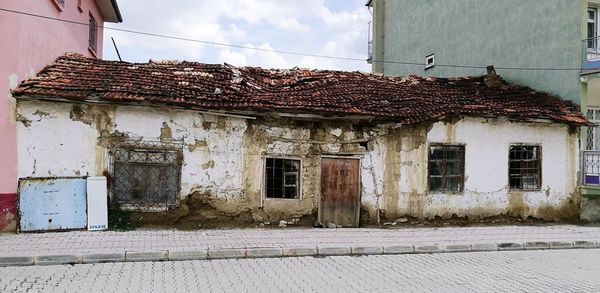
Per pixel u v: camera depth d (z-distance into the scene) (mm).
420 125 14297
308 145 13539
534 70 17766
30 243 10133
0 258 8852
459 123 14641
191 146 12617
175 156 12500
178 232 11938
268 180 13367
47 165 11633
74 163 11828
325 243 11023
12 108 11305
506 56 19047
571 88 16188
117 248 9852
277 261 9812
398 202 14117
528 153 15438
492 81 18203
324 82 15945
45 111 11633
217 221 12836
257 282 8000
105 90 12016
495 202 14953
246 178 13023
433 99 15430
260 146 13156
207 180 12719
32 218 11438
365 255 10688
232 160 12914
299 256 10391
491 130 14953
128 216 12219
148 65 14992
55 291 7246
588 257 10938
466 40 21250
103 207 11898
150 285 7672
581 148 15852
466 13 21312
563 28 16531
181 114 12547
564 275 9023
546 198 15453
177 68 15008
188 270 8805
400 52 26312
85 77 12844
